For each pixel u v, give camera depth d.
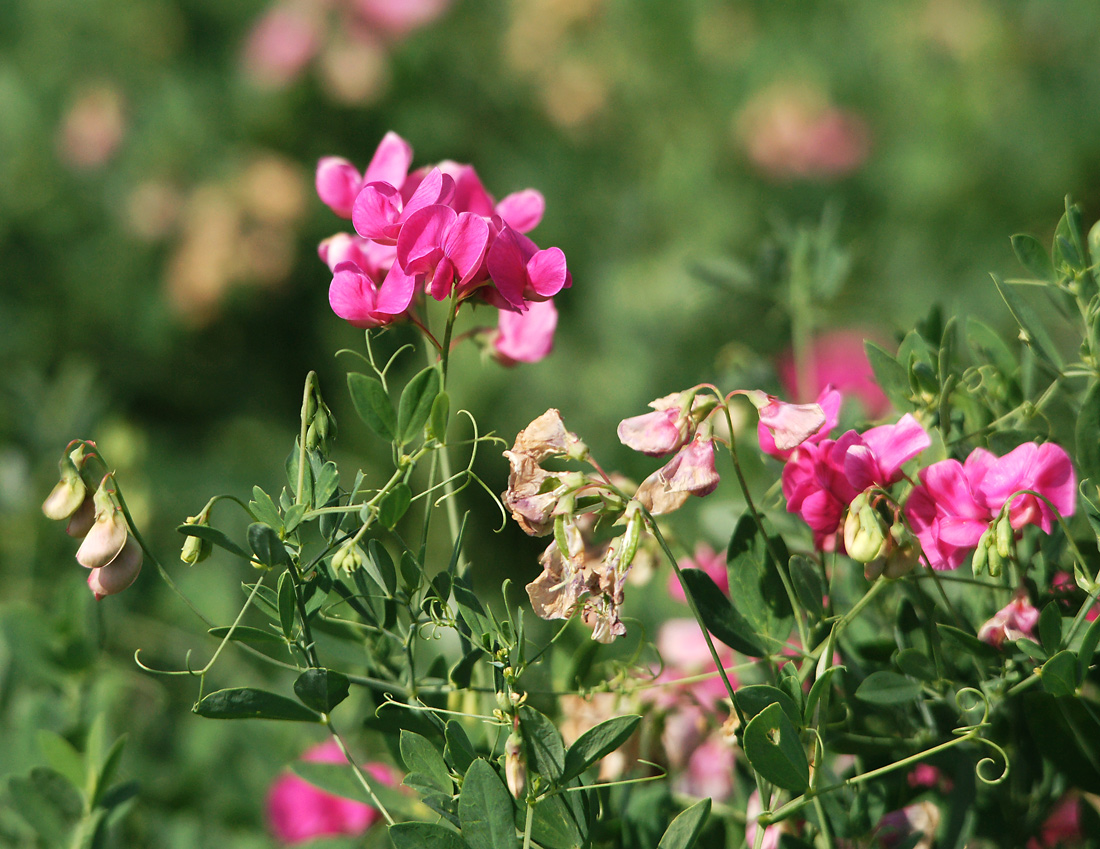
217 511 1.61
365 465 2.20
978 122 2.69
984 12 2.81
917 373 0.96
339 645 0.98
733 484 1.11
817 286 1.10
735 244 2.56
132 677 1.12
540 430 0.94
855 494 0.94
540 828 0.93
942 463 0.94
